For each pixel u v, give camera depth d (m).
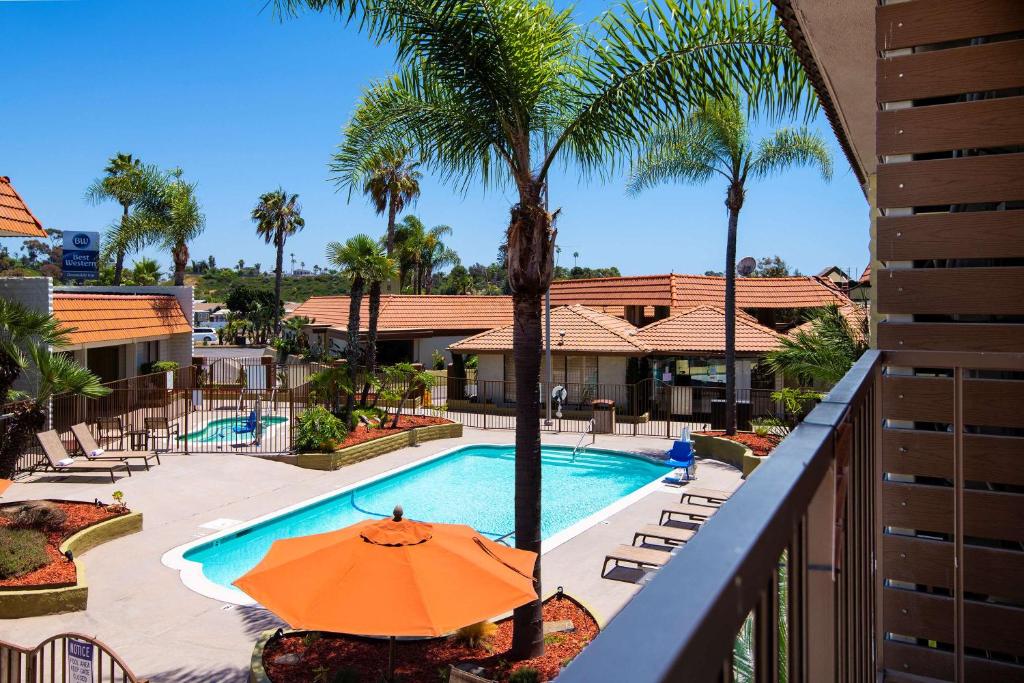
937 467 3.12
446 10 8.81
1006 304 3.06
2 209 19.91
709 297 36.62
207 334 78.00
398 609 6.91
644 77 9.29
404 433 23.88
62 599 10.66
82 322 23.92
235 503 16.77
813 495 1.33
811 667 1.53
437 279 92.38
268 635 9.71
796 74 9.02
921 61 3.23
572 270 91.50
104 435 22.66
